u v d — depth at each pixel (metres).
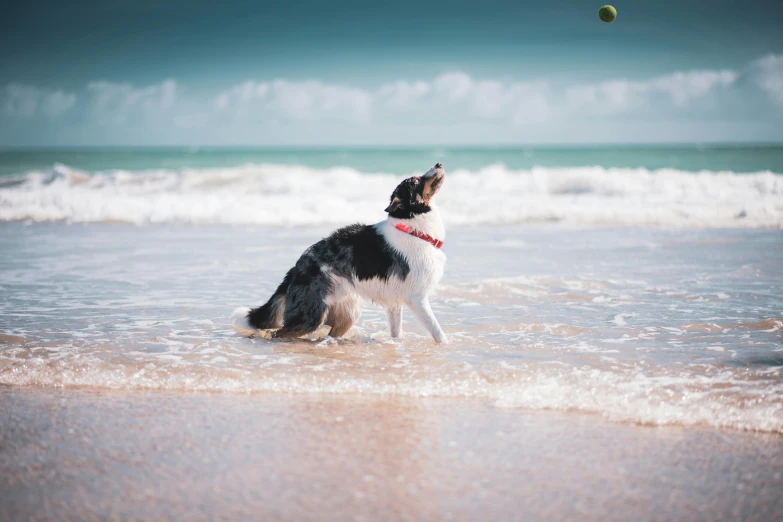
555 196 18.44
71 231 13.63
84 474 3.25
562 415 4.09
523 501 2.98
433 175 5.68
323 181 21.83
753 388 4.41
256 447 3.58
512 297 7.50
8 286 8.14
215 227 14.34
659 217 14.77
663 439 3.70
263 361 5.20
